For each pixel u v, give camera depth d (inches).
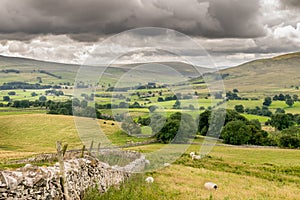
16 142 2091.5
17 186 305.4
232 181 779.4
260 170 1028.5
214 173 866.1
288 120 3011.8
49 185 343.6
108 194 446.0
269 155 1648.6
